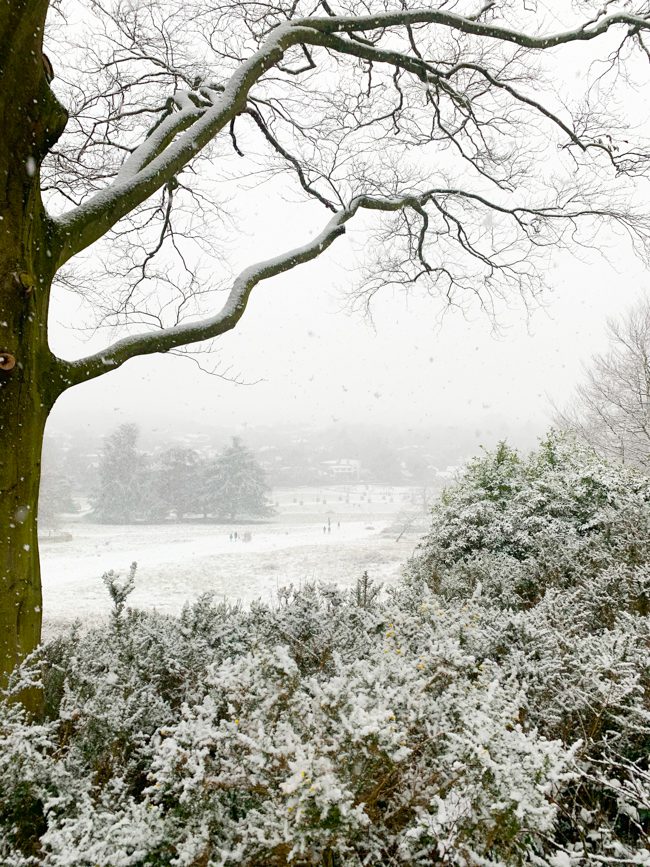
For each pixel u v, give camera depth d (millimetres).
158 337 3629
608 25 4840
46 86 2650
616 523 5012
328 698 1707
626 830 2078
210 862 1454
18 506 2826
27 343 2838
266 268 4305
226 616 3811
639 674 2438
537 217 6648
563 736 2326
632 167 5910
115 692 2484
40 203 2928
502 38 4711
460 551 5977
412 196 6117
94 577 21828
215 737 1699
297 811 1398
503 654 2895
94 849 1439
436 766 1773
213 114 3785
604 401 16094
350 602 3709
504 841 1527
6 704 2223
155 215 6297
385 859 1674
